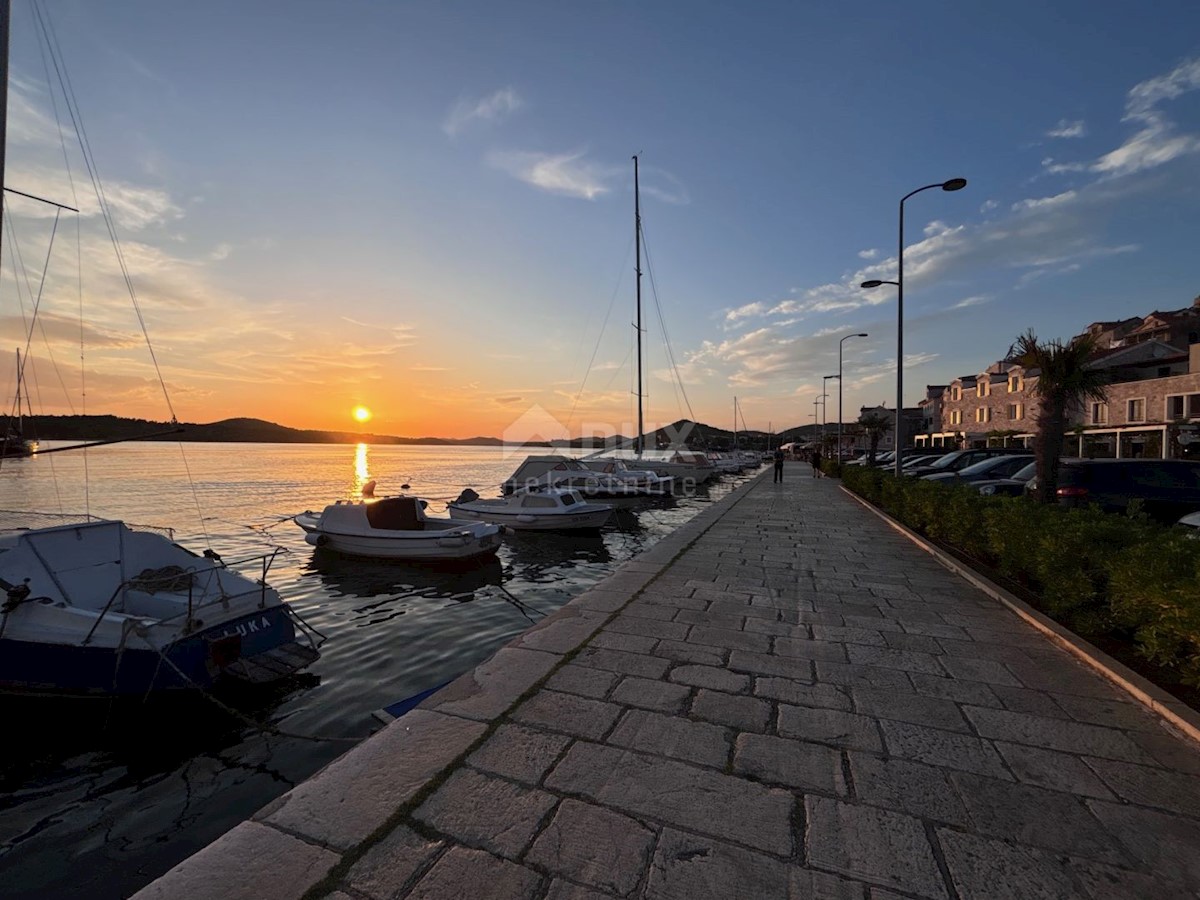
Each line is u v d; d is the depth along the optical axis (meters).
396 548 14.48
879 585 7.44
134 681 6.32
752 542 10.95
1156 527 6.06
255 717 6.36
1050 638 5.33
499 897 2.19
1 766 5.49
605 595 6.82
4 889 3.87
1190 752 3.34
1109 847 2.53
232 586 7.82
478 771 3.06
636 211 36.84
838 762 3.21
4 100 8.29
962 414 52.53
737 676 4.41
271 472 58.06
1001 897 2.24
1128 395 32.91
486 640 8.98
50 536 7.62
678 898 2.21
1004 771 3.13
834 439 69.19
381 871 2.32
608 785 2.95
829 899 2.21
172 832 4.50
